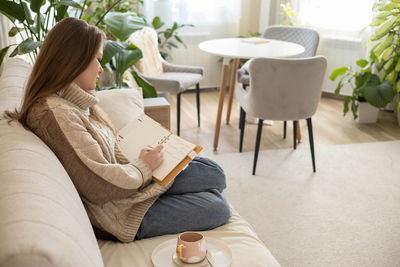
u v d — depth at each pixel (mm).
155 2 4297
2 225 756
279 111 2654
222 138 3414
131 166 1355
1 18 2551
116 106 1907
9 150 1029
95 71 1341
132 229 1381
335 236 2150
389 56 3629
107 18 2488
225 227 1496
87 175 1265
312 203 2459
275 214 2338
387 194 2572
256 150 2762
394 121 3887
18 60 1966
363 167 2928
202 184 1570
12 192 850
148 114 2314
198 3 4422
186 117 3900
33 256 708
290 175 2793
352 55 4203
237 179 2721
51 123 1220
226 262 1218
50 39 1253
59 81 1243
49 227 783
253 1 4715
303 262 1948
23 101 1305
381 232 2193
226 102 4359
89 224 1029
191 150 1424
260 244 1410
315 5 4254
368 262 1955
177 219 1439
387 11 3416
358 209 2404
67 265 750
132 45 2633
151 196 1429
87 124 1301
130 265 1229
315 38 3537
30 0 2096
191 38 4527
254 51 2980
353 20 4098
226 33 4613
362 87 3648
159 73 3469
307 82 2564
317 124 3785
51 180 978
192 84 3377
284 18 4527
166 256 1247
